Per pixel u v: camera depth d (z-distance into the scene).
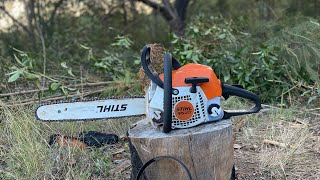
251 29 3.08
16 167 1.58
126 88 2.29
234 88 1.40
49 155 1.62
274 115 2.07
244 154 1.74
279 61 2.43
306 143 1.82
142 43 3.52
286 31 2.56
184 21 3.81
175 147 1.30
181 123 1.34
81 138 1.78
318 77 2.38
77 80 2.50
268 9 3.61
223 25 2.83
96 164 1.60
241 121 2.00
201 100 1.34
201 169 1.32
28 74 2.02
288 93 2.32
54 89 2.07
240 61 2.38
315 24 2.52
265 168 1.62
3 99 2.21
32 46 3.31
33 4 3.46
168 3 3.80
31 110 1.98
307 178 1.56
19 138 1.66
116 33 3.48
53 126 1.86
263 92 2.35
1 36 3.36
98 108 1.48
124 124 1.96
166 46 3.40
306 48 2.37
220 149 1.33
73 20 3.55
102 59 2.57
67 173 1.52
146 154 1.32
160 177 1.33
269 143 1.80
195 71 1.34
